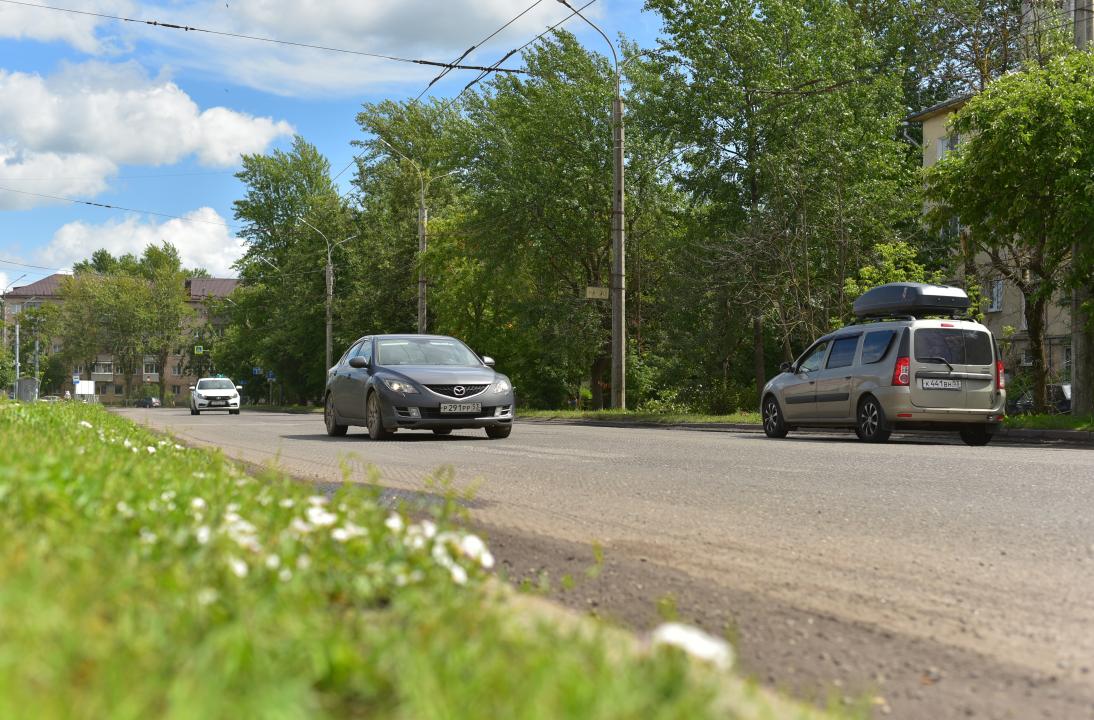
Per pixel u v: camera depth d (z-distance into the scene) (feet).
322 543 11.03
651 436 52.65
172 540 10.03
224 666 5.92
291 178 233.14
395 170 174.70
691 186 101.76
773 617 12.53
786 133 95.96
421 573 10.11
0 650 5.63
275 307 219.82
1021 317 106.63
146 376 466.29
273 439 51.80
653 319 132.46
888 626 12.17
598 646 7.57
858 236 92.38
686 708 6.14
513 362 144.05
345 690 6.31
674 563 15.92
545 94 120.47
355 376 53.31
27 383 101.71
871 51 102.32
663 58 101.50
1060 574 15.34
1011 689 9.75
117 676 5.57
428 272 141.49
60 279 367.25
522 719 5.59
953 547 17.57
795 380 56.54
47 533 9.61
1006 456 36.50
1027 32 93.61
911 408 49.70
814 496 24.57
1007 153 59.21
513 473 30.42
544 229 121.70
